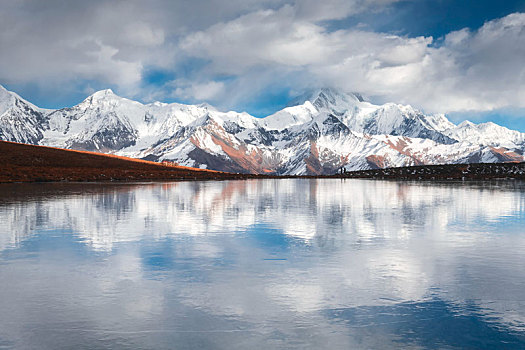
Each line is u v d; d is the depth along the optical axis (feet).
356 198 130.93
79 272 42.27
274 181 295.07
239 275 41.27
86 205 103.09
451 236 62.08
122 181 258.16
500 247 54.03
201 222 76.13
